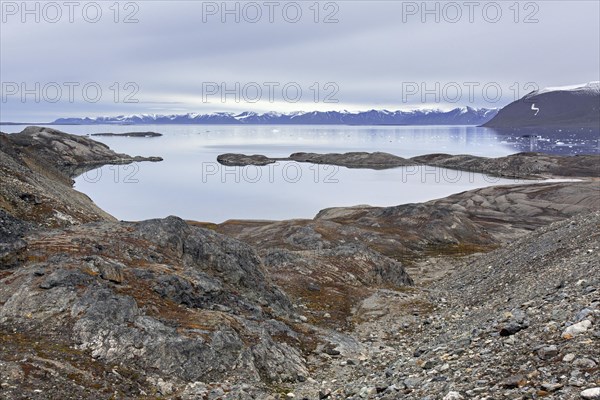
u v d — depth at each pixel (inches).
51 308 834.2
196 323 882.1
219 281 1203.9
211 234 1428.4
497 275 1551.4
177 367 753.6
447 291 1726.1
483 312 1064.8
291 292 1562.5
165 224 1338.6
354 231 3631.9
